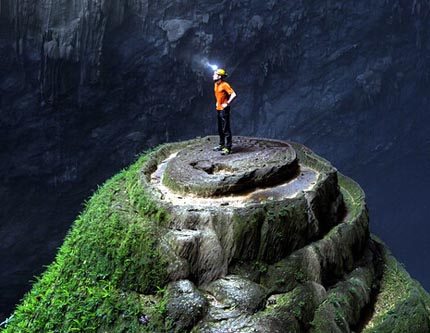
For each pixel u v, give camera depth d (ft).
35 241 97.19
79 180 99.96
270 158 27.86
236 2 105.09
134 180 27.12
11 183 91.09
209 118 115.24
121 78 98.32
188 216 22.09
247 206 22.17
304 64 122.11
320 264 22.49
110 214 24.18
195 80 107.65
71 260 23.21
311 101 125.59
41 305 22.22
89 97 94.58
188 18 100.73
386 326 22.12
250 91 118.73
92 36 87.76
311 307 21.04
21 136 90.27
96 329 20.02
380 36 125.90
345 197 30.83
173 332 19.06
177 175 25.94
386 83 130.82
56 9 81.92
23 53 84.64
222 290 20.47
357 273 24.48
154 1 95.40
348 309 21.76
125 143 104.22
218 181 24.49
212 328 19.01
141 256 21.45
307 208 23.66
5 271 93.91
